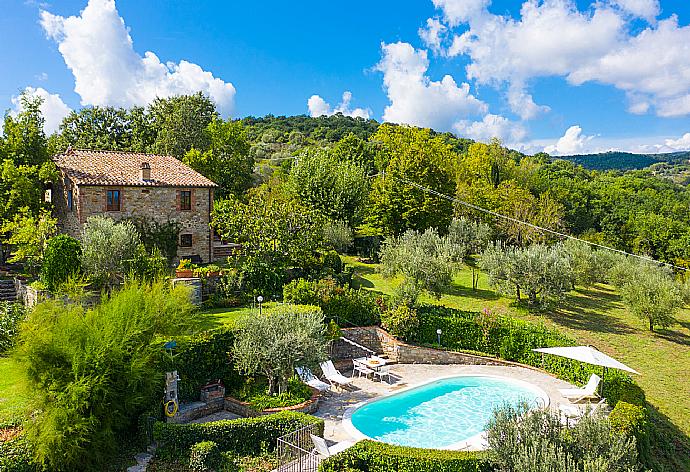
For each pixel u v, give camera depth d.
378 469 15.02
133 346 16.03
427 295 33.81
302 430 16.16
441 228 50.25
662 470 17.97
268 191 46.50
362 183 49.78
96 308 16.97
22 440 13.59
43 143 35.25
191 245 36.75
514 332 27.25
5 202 32.53
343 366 25.48
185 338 19.45
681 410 23.00
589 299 40.72
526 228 50.31
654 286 32.88
